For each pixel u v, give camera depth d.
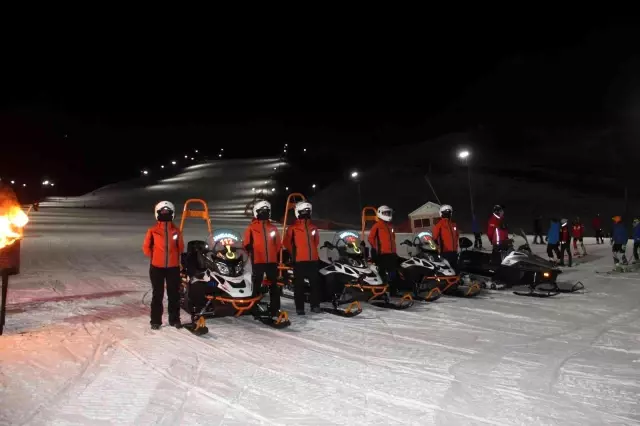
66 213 52.81
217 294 7.63
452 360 5.90
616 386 5.04
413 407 4.49
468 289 10.18
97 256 17.97
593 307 9.09
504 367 5.64
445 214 10.77
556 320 8.07
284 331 7.36
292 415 4.30
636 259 15.07
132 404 4.52
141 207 64.69
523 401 4.64
